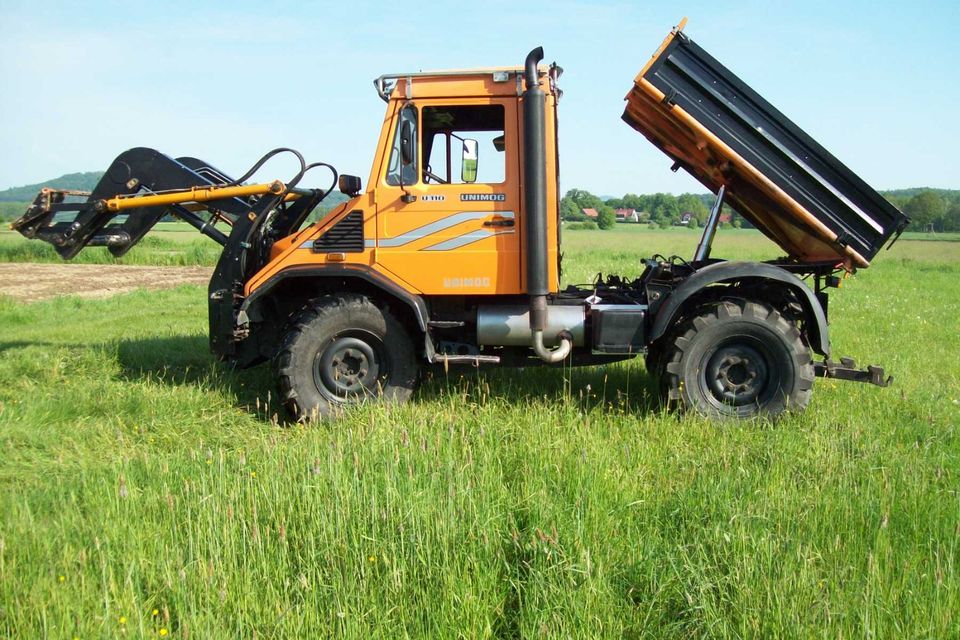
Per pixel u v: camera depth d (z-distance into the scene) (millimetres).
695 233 56594
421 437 4387
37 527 3520
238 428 5660
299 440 4895
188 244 38188
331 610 2828
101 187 6641
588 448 4414
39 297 15328
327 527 3357
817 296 6461
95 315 11781
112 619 2816
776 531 3508
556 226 5797
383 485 3762
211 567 3033
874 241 5801
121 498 3744
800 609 2811
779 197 5820
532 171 5418
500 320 5773
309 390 5656
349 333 5746
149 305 13195
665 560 3277
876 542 3270
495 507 3611
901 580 3045
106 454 5043
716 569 3178
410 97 5645
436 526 3311
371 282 5703
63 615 2785
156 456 4652
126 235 6695
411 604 2965
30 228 6586
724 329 5574
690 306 5977
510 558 3357
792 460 4570
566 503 3689
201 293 15336
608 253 30516
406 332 5789
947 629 2770
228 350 6156
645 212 67688
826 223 5828
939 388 6688
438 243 5715
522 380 6734
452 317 6000
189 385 6680
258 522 3480
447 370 5746
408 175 5707
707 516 3678
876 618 2785
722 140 5750
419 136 5703
